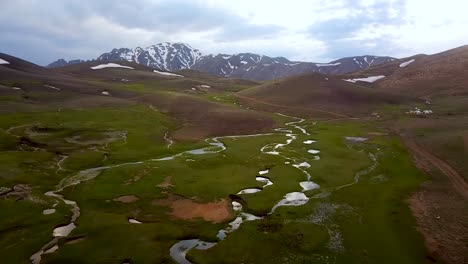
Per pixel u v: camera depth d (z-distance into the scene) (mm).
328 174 56688
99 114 96625
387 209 42812
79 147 68375
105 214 40625
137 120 95312
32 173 52500
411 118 108438
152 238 35375
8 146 64312
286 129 98250
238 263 31328
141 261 31266
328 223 39188
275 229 37594
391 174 56844
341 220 39906
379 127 98125
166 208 43344
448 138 76812
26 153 61094
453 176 54656
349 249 33656
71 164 58781
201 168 59781
